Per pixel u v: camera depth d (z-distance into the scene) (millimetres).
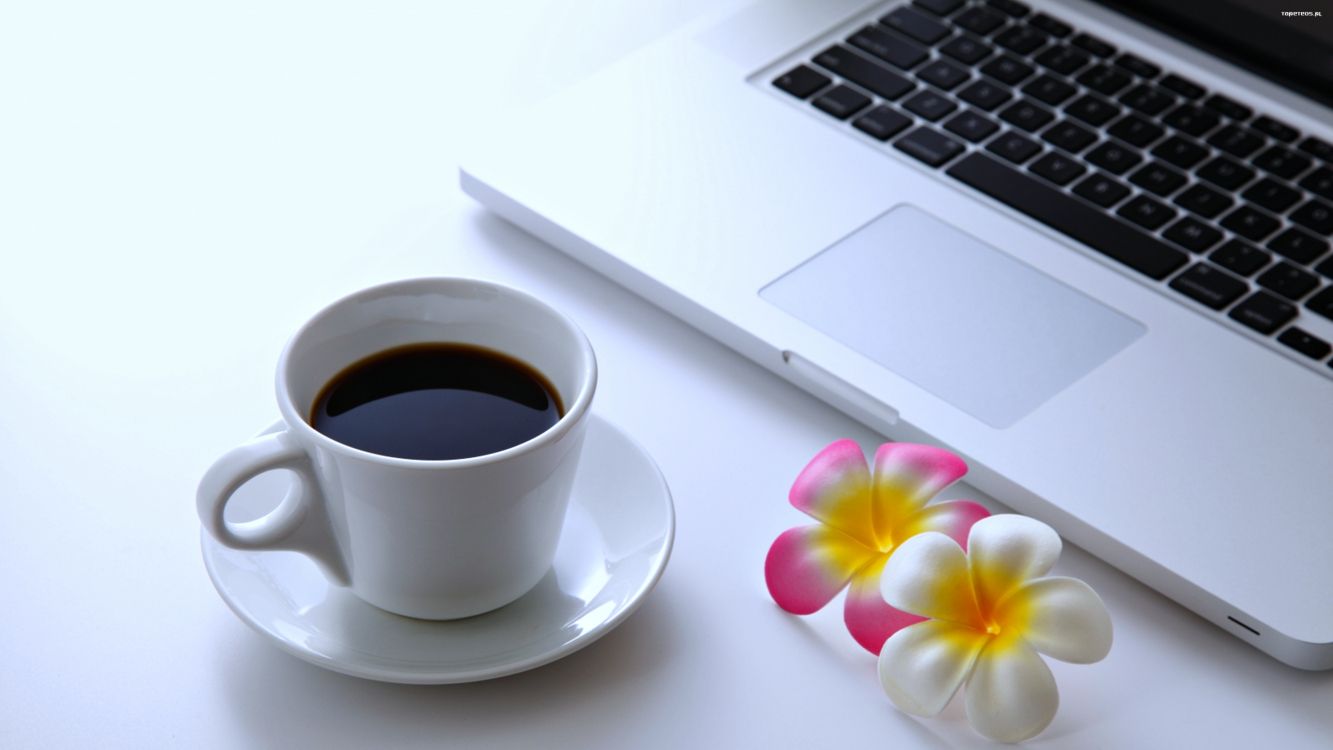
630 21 1090
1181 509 818
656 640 792
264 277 919
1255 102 1008
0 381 858
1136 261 918
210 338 888
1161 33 1047
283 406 745
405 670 750
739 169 953
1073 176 958
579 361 774
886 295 896
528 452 741
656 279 899
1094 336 884
